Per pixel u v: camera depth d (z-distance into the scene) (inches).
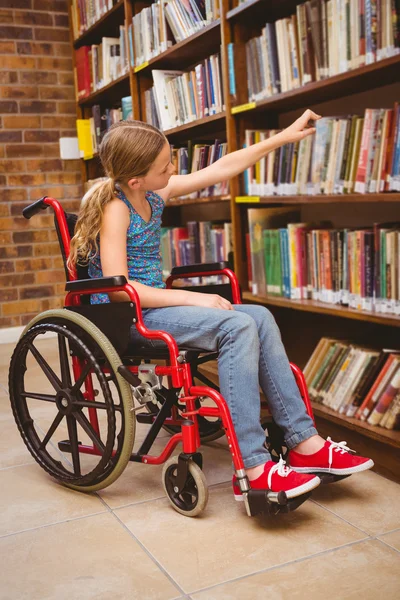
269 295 99.3
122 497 70.8
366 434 75.0
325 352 87.7
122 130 67.6
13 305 168.6
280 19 96.7
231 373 61.7
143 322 66.6
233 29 101.1
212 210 142.3
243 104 102.4
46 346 155.6
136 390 63.8
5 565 57.1
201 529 62.4
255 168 101.3
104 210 68.4
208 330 63.7
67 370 70.8
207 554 57.7
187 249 131.9
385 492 69.4
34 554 58.9
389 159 74.2
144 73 138.8
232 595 51.3
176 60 128.4
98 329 67.3
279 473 59.3
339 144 82.3
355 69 76.5
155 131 68.5
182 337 66.0
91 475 69.1
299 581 52.8
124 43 143.3
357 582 52.3
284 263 95.1
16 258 168.1
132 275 72.1
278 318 108.9
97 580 54.2
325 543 58.7
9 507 69.2
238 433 61.2
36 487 74.5
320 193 86.8
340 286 85.6
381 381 76.2
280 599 50.5
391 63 71.0
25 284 169.5
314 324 109.0
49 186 171.3
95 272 72.7
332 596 50.6
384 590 51.1
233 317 63.0
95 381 122.7
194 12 112.4
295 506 58.9
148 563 56.6
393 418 73.4
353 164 80.3
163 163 68.3
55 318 70.4
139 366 65.2
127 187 70.6
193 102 118.3
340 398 82.0
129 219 70.4
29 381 124.0
